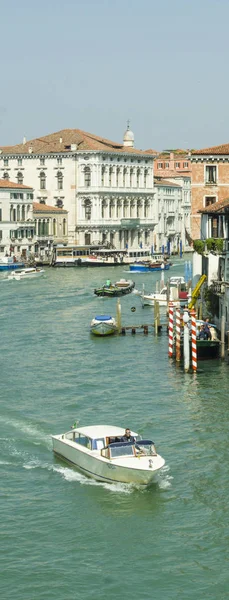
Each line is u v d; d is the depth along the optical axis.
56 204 187.38
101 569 30.78
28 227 170.50
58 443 40.38
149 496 36.31
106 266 157.75
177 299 88.69
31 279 128.38
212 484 37.34
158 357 62.66
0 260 150.00
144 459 37.50
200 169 87.69
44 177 187.75
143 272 142.88
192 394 51.28
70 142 187.38
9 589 29.59
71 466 39.53
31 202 171.62
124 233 195.88
